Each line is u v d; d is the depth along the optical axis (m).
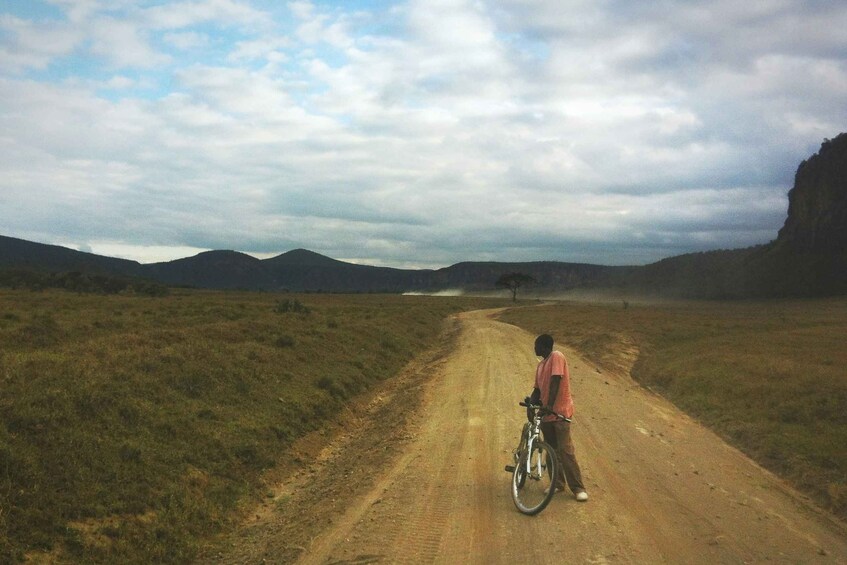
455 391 15.92
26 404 7.85
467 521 6.45
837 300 109.94
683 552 5.63
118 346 13.34
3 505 5.80
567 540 5.88
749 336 30.52
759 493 7.75
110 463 7.43
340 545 5.97
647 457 9.32
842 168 155.00
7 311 23.52
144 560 5.98
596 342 28.59
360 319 32.50
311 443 11.30
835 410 11.91
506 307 92.12
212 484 8.10
